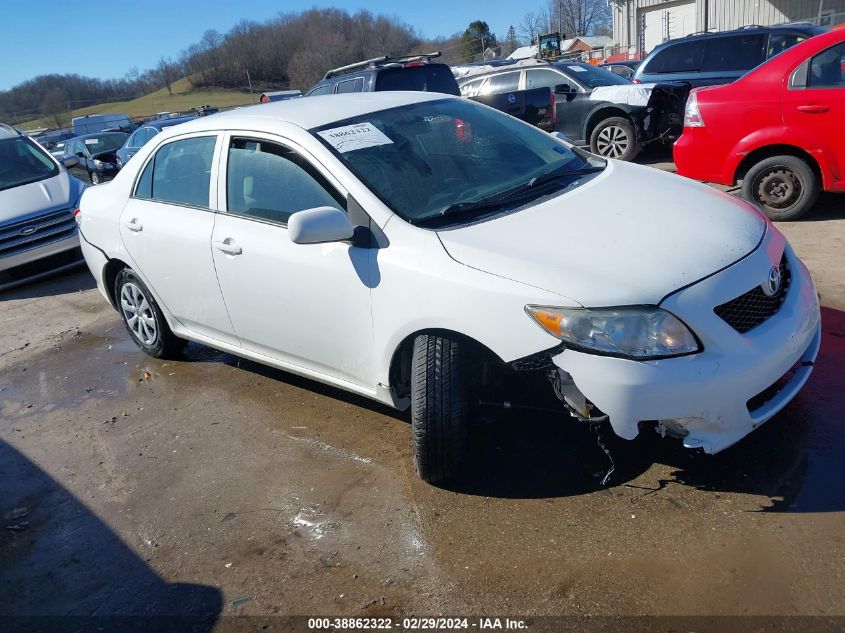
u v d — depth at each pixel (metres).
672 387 2.51
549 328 2.60
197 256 4.00
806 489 2.77
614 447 3.19
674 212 3.10
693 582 2.41
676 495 2.85
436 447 2.95
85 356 5.47
